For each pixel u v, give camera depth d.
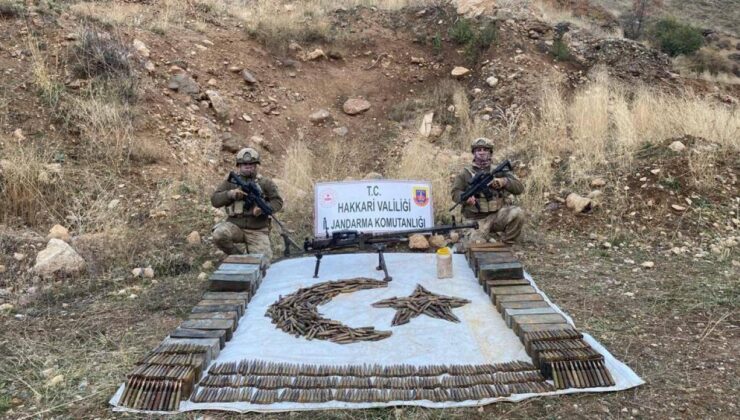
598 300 4.87
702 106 9.23
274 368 3.62
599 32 14.60
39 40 8.73
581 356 3.50
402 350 3.86
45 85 7.95
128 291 5.20
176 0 12.43
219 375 3.54
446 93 11.68
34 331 4.37
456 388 3.41
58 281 5.34
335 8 14.31
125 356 3.95
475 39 12.53
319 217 5.66
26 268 5.45
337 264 5.66
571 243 6.46
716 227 6.54
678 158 7.58
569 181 7.79
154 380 3.34
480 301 4.65
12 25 8.82
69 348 4.10
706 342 4.09
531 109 10.55
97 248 5.93
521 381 3.47
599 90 10.27
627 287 5.16
